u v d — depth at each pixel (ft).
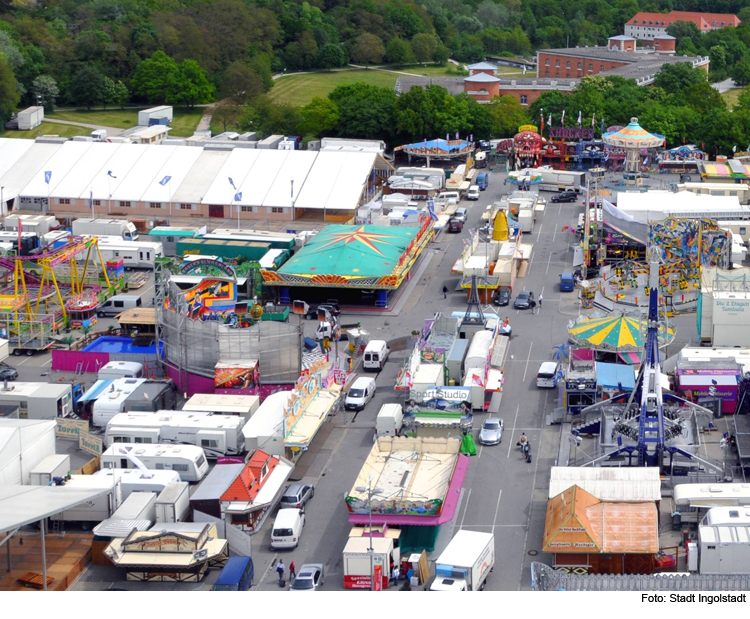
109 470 436.76
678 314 646.33
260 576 384.88
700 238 641.40
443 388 507.71
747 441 460.96
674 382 530.27
